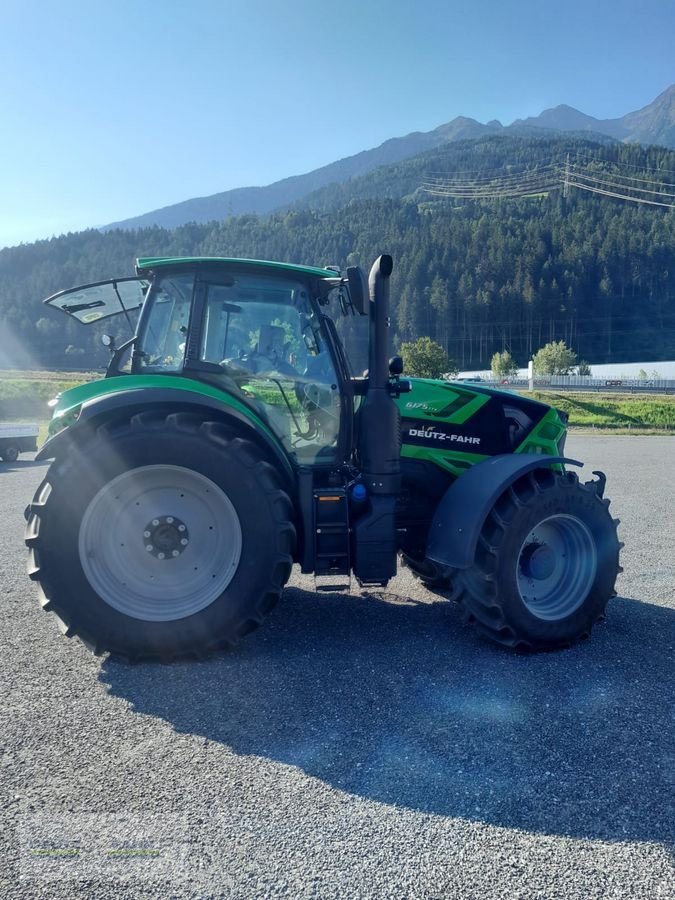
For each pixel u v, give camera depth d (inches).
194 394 146.2
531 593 159.9
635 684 136.1
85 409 142.8
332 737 112.9
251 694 129.2
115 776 100.8
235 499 144.5
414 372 2549.2
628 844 87.4
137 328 163.0
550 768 104.1
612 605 194.2
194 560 146.9
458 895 78.3
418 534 185.9
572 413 1818.4
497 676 139.2
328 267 178.5
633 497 407.2
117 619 140.7
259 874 81.0
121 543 144.9
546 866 83.2
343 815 92.1
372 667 143.2
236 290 165.0
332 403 168.7
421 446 181.5
